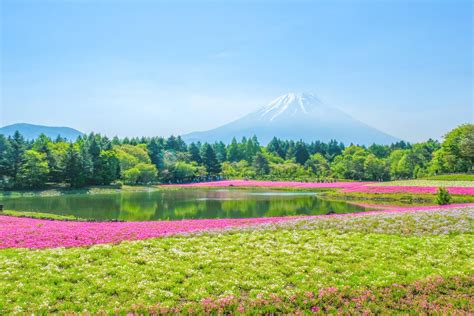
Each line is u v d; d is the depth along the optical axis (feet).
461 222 78.02
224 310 38.73
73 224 88.22
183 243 64.28
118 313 37.09
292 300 41.09
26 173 248.73
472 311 38.24
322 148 628.28
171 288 44.42
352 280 47.34
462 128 304.09
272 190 273.54
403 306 39.52
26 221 92.53
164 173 377.91
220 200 189.37
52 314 37.24
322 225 80.28
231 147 556.51
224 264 53.16
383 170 399.85
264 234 72.28
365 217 88.48
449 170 334.85
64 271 48.39
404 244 63.62
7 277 45.37
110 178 305.12
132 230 76.59
